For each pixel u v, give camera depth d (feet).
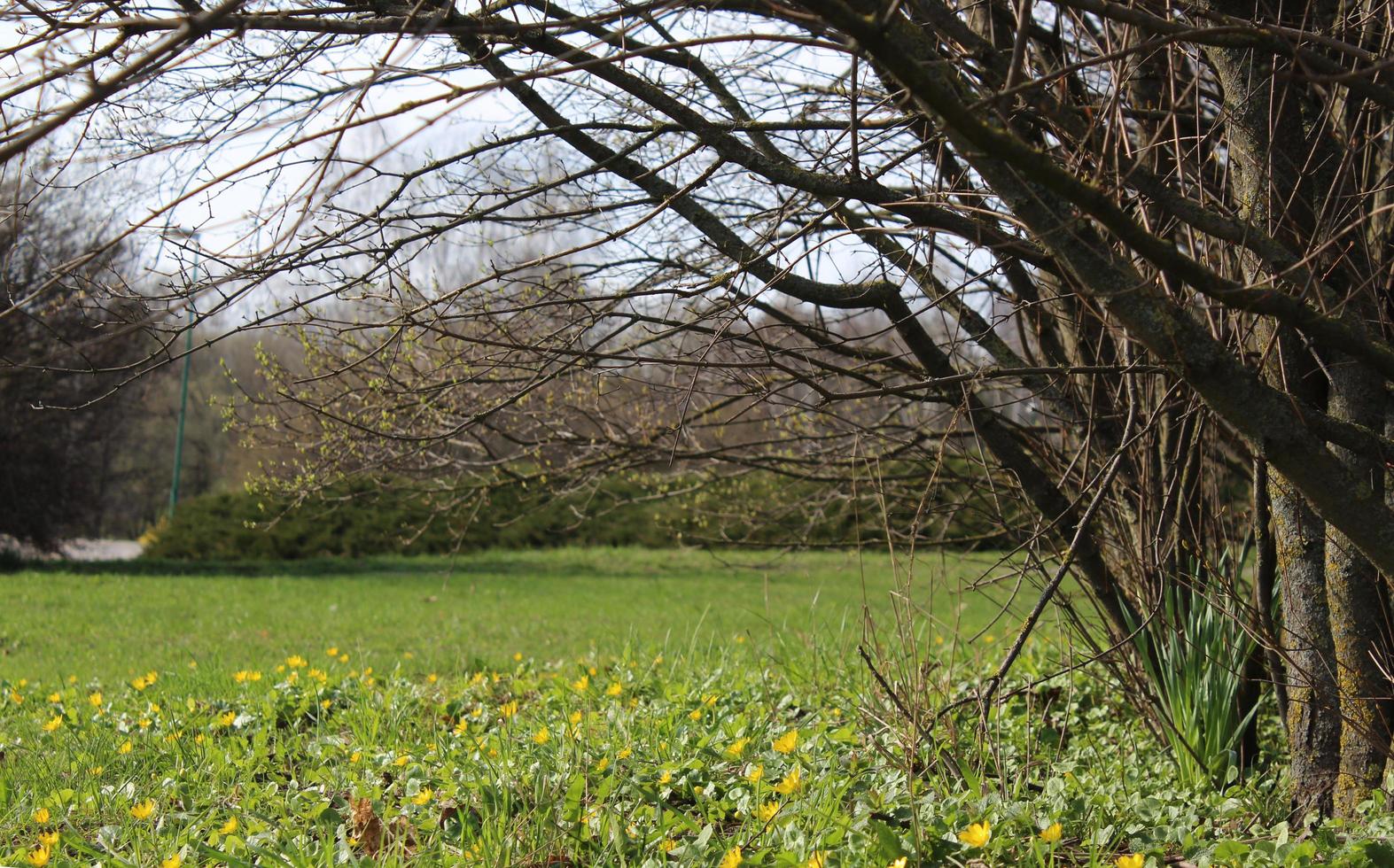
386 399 14.53
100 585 50.03
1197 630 13.15
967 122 6.82
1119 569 14.60
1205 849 9.52
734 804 10.99
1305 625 11.32
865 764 11.91
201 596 46.37
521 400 15.98
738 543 18.94
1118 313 8.14
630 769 11.71
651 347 16.22
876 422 16.15
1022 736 14.24
